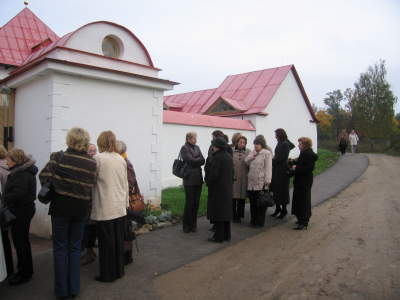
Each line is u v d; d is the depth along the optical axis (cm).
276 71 1750
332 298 310
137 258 420
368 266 385
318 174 1223
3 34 1082
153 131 689
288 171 594
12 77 620
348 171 1277
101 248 346
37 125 573
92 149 423
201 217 643
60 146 538
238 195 584
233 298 315
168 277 363
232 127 1298
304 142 557
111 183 340
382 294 316
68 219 306
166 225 571
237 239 501
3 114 668
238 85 1844
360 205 719
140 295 321
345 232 527
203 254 434
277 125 1630
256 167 551
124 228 380
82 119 570
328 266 388
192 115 1141
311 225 577
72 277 312
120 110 630
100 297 316
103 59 609
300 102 1847
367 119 3728
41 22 1241
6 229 356
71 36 574
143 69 684
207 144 1169
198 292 328
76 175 305
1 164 405
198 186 538
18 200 336
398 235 503
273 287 337
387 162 1562
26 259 350
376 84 3738
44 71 530
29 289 335
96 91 591
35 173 360
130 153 650
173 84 711
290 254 433
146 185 678
